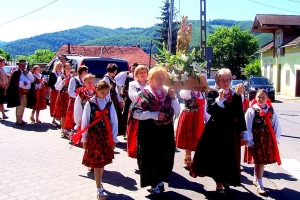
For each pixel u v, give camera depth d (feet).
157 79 15.42
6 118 34.73
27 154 22.20
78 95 18.69
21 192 15.96
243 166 21.49
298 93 91.20
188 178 18.78
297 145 28.17
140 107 15.40
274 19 105.29
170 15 65.31
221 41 195.83
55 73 31.09
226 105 15.46
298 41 87.25
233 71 196.13
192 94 19.77
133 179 18.25
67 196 15.67
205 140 16.02
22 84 30.66
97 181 15.65
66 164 20.34
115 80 23.58
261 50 120.78
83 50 155.74
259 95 16.87
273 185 18.10
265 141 16.67
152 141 15.58
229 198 16.12
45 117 36.22
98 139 15.56
